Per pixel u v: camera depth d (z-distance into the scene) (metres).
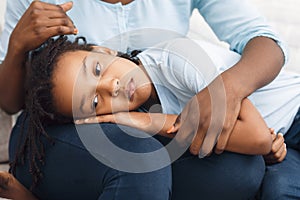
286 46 1.23
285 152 1.12
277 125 1.19
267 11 1.70
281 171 1.08
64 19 1.08
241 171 1.02
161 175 0.94
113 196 0.93
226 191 1.03
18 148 1.07
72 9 1.27
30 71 1.07
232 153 1.03
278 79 1.24
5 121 1.34
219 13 1.33
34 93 1.04
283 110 1.20
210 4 1.34
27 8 1.20
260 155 1.06
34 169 1.02
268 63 1.12
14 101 1.23
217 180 1.02
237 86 1.04
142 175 0.93
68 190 1.01
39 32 1.06
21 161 1.06
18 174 1.07
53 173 1.00
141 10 1.29
